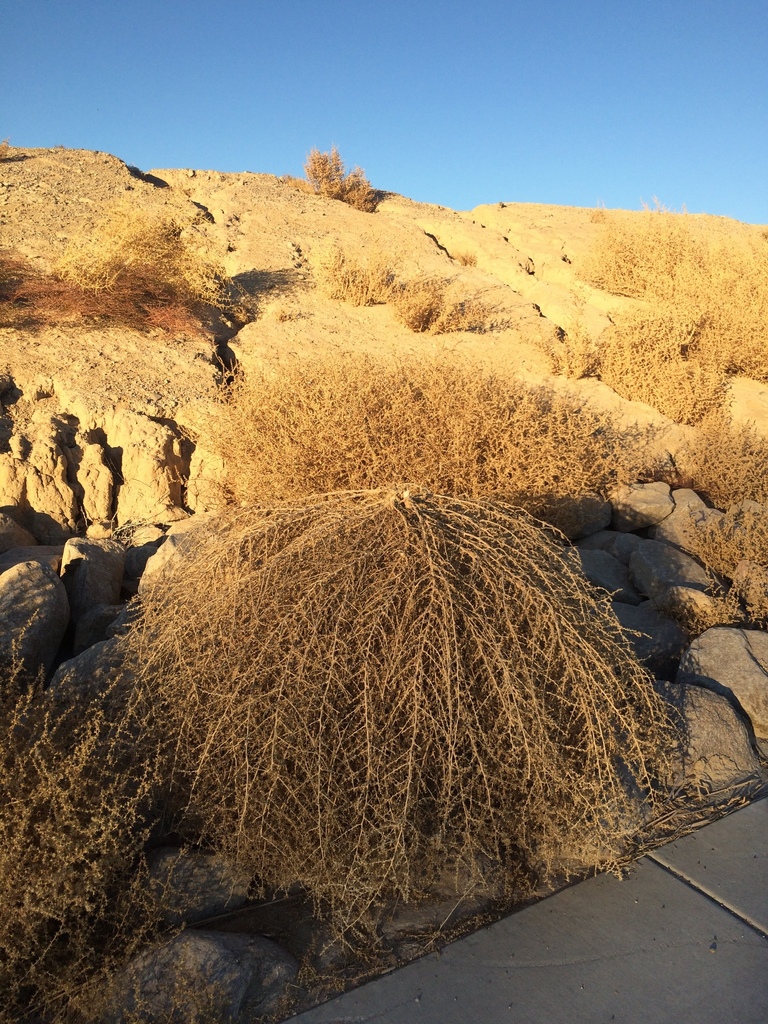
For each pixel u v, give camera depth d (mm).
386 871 2869
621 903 3104
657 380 9117
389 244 13656
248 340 9734
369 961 2838
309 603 3131
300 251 12867
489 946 2896
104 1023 2549
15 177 13492
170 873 2934
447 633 3051
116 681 3490
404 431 5844
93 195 13305
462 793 2998
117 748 3289
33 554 6266
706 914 3055
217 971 2660
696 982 2744
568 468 6336
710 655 4668
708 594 5418
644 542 6035
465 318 10812
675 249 12781
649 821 3541
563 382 9219
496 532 3617
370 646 3045
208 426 7430
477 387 6426
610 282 12648
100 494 7402
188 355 9008
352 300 11266
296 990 2721
